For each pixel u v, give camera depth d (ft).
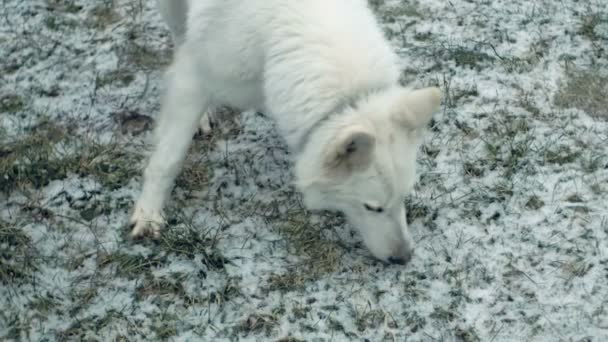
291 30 9.18
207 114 10.82
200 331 9.62
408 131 9.09
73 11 11.95
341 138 8.83
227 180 10.49
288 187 10.43
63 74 11.36
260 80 9.55
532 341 9.56
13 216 10.26
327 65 9.05
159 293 9.82
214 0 9.42
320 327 9.64
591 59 11.37
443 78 11.18
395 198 9.29
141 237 10.09
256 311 9.72
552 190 10.36
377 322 9.66
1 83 11.30
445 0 11.86
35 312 9.72
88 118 11.01
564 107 10.98
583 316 9.66
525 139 10.69
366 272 9.91
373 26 9.32
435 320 9.66
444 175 10.48
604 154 10.59
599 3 11.82
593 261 9.95
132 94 11.20
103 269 9.95
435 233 10.13
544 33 11.57
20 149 10.69
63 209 10.30
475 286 9.84
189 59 9.69
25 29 11.78
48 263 9.98
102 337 9.60
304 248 10.03
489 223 10.17
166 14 10.60
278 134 10.79
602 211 10.23
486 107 10.96
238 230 10.16
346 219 10.21
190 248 10.00
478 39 11.53
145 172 10.05
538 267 9.93
